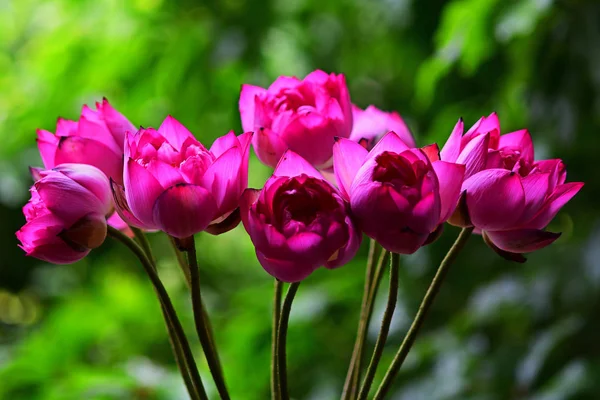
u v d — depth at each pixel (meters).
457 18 2.39
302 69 3.19
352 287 2.72
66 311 2.92
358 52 3.34
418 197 1.18
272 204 1.18
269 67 3.01
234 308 3.29
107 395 1.91
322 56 3.28
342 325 2.77
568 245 2.63
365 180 1.19
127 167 1.20
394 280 1.24
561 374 2.27
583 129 2.49
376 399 1.26
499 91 2.61
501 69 2.55
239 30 2.94
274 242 1.17
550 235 1.23
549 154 2.50
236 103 3.00
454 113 2.78
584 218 2.73
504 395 2.37
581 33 2.32
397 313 2.71
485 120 1.31
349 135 1.37
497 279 2.73
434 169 1.21
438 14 2.80
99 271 3.99
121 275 3.98
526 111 2.49
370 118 1.43
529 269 2.60
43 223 1.25
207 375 2.07
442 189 1.21
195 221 1.20
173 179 1.21
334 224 1.17
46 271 4.15
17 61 3.88
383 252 1.36
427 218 1.18
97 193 1.26
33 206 1.29
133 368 2.01
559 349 2.39
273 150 1.34
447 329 2.63
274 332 1.33
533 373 2.33
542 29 2.38
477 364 2.42
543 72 2.42
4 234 3.96
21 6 3.82
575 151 2.61
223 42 2.91
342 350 2.77
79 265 4.11
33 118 3.14
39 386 2.32
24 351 2.72
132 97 3.05
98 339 2.96
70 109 3.11
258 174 3.94
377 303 2.73
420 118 3.06
